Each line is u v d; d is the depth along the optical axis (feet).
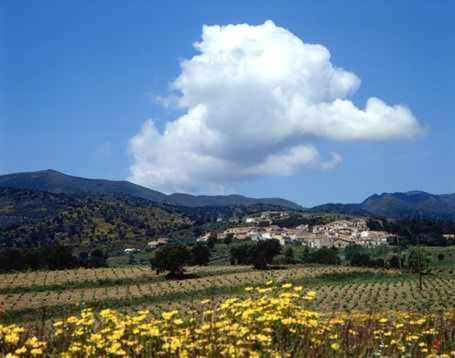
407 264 505.25
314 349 34.30
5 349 33.45
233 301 37.27
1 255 531.09
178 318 36.83
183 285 383.86
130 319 34.73
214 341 33.45
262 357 32.73
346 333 38.65
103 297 330.95
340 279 435.53
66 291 368.89
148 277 435.94
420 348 38.55
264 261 491.31
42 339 34.88
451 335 40.73
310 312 37.60
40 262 539.70
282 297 37.09
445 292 343.05
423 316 47.85
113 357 32.68
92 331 34.99
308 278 424.05
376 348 37.22
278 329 35.88
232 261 560.61
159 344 33.83
